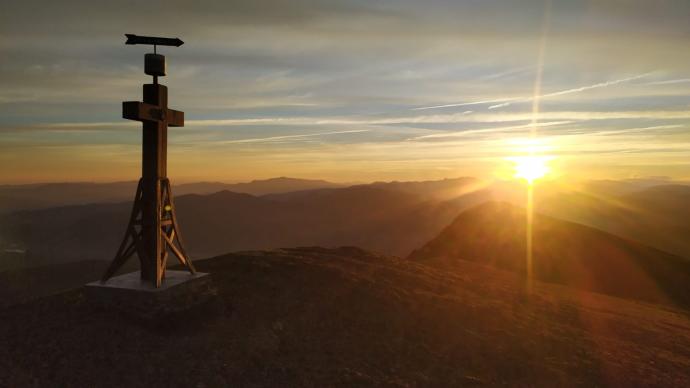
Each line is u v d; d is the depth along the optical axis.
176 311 9.05
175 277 9.88
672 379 10.17
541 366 10.03
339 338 9.80
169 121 9.69
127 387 7.34
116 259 9.50
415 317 11.36
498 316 12.52
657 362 11.16
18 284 27.55
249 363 8.35
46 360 7.64
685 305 24.34
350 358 9.16
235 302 10.31
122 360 7.89
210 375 7.88
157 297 8.88
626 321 14.75
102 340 8.27
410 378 8.84
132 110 8.71
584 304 16.44
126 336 8.45
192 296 9.60
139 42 9.47
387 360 9.35
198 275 10.12
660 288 26.58
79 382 7.29
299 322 10.03
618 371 10.20
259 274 12.05
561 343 11.44
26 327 8.48
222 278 11.51
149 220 9.25
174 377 7.71
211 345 8.64
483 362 9.91
